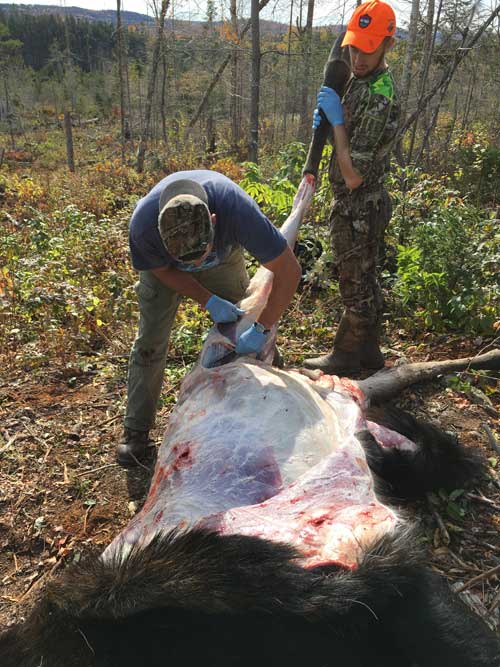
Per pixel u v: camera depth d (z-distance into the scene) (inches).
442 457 130.0
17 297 232.7
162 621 65.9
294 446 102.7
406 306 210.1
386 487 125.6
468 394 163.2
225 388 115.0
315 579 69.7
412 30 517.0
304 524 87.2
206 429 107.3
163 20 845.8
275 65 1153.4
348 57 152.3
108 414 167.2
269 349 135.6
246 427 104.7
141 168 723.4
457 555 118.0
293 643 67.6
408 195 270.1
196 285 129.4
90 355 200.8
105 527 130.0
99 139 1465.3
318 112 155.1
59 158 1199.6
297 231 154.7
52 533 128.8
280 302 123.2
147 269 127.3
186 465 103.1
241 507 93.1
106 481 142.5
